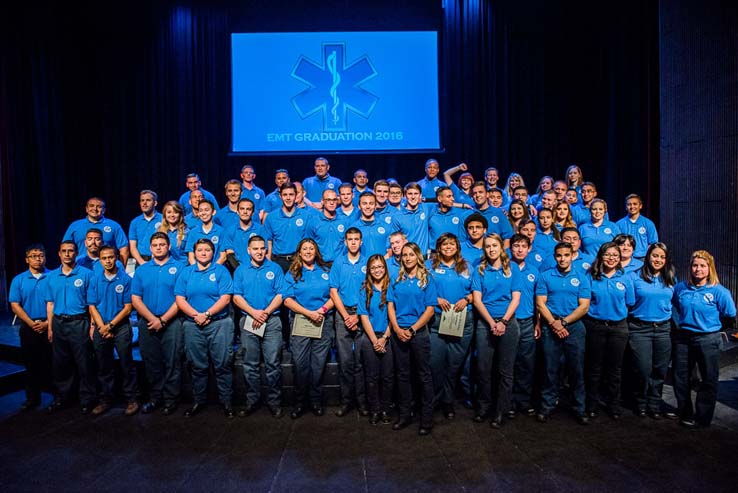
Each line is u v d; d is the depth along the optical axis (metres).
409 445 3.78
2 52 7.29
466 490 3.19
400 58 8.12
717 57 5.72
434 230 5.14
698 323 3.95
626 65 7.36
